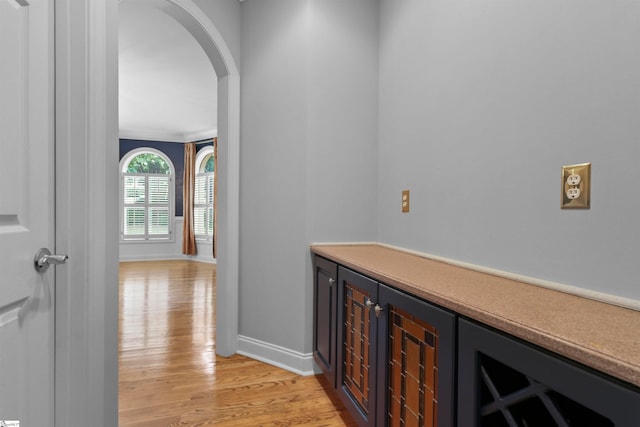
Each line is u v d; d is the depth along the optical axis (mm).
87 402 1371
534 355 698
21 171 1088
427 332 1063
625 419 546
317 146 2254
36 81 1171
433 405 1026
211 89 4453
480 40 1395
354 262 1582
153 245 7281
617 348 598
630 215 877
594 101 963
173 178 7363
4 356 1008
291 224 2307
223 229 2543
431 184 1720
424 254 1752
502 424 857
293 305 2299
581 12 1000
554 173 1080
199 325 3162
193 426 1678
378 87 2342
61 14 1312
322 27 2256
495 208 1314
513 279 1198
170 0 2119
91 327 1380
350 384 1664
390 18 2164
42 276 1207
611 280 915
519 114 1210
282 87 2346
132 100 4910
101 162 1431
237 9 2541
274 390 2035
